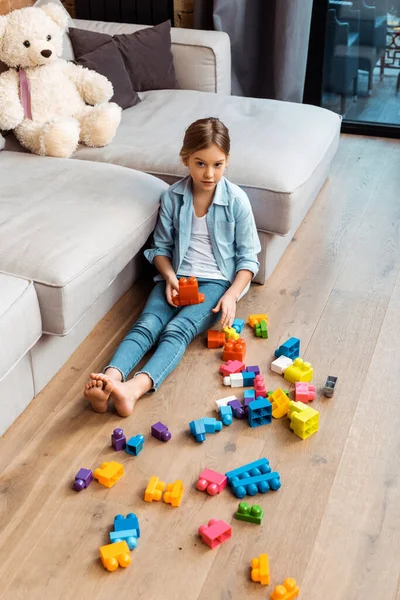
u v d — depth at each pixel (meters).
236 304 2.34
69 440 1.79
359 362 2.07
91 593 1.42
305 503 1.61
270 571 1.46
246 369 2.01
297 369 1.99
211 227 2.16
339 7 3.64
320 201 3.03
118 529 1.52
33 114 2.55
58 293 1.75
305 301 2.36
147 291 2.40
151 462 1.73
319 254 2.64
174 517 1.58
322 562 1.48
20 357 1.71
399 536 1.53
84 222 1.98
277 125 2.68
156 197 2.22
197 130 1.96
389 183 3.19
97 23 3.18
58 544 1.52
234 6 3.43
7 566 1.47
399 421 1.85
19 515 1.58
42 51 2.51
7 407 1.77
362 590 1.42
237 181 2.31
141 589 1.43
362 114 3.84
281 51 3.45
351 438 1.80
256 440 1.80
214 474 1.66
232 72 3.65
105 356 2.08
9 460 1.72
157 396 1.94
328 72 3.81
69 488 1.65
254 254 2.20
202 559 1.49
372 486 1.66
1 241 1.85
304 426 1.77
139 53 3.03
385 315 2.29
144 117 2.79
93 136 2.52
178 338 2.02
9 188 2.15
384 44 3.66
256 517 1.55
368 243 2.71
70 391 1.95
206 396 1.94
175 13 3.62
